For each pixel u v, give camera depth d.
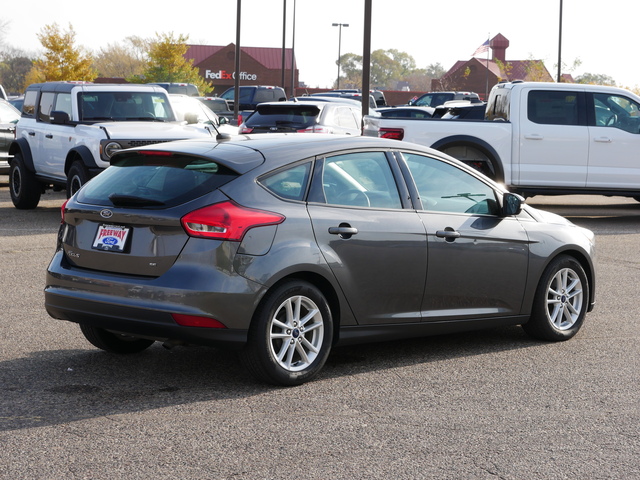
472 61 97.94
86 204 5.81
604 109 15.49
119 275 5.61
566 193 15.39
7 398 5.45
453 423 5.12
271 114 17.67
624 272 10.68
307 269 5.70
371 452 4.62
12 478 4.21
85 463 4.41
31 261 10.48
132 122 14.51
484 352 6.85
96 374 6.02
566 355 6.78
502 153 15.16
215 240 5.41
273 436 4.84
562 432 5.00
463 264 6.54
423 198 6.45
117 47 118.44
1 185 21.19
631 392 5.80
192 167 5.73
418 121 15.12
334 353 6.76
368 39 18.78
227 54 93.25
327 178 5.98
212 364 6.33
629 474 4.39
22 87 120.56
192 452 4.58
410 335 6.39
